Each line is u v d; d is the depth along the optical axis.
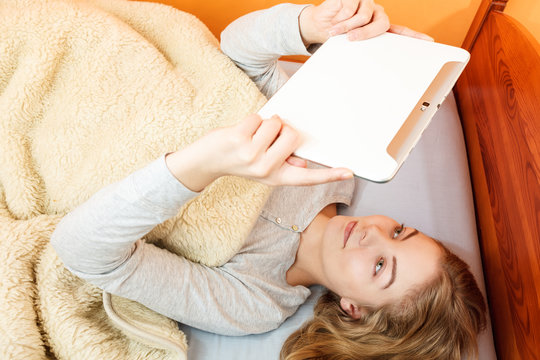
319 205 0.99
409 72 0.66
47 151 0.86
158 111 0.85
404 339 0.88
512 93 1.00
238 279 0.87
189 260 0.83
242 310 0.85
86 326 0.74
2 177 0.84
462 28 1.39
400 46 0.71
